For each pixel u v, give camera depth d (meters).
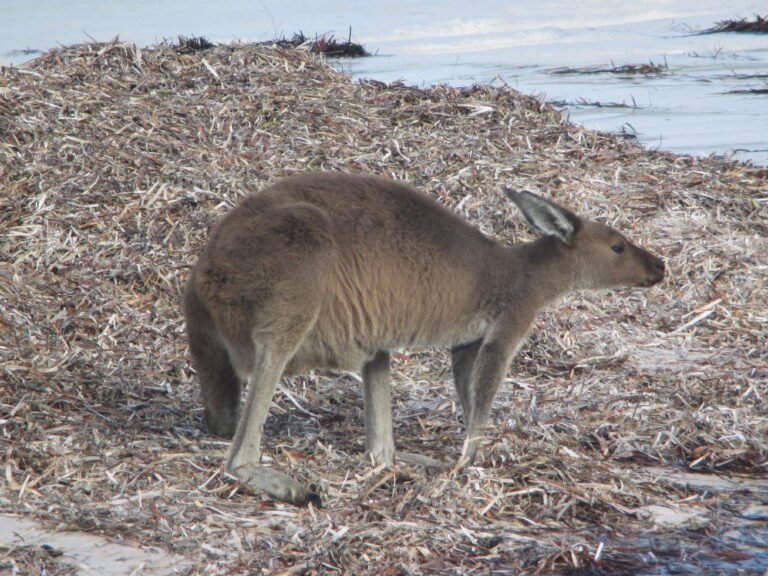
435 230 15.78
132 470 14.34
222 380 15.98
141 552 12.20
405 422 17.86
